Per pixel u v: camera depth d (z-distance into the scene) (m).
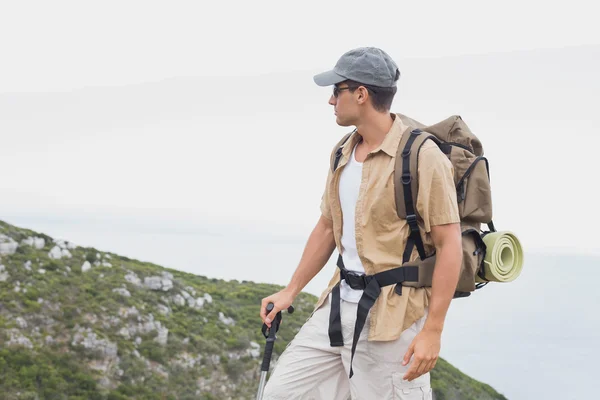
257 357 10.00
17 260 10.94
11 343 9.02
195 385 9.29
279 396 2.49
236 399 9.28
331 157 2.40
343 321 2.36
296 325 10.68
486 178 2.24
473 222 2.27
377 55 2.23
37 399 8.24
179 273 13.00
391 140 2.20
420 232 2.18
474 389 7.80
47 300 10.21
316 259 2.59
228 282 13.25
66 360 9.18
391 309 2.21
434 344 2.12
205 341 10.17
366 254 2.24
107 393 8.82
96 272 11.50
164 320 10.52
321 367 2.49
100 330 9.86
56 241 12.05
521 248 2.32
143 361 9.59
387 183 2.17
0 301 9.92
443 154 2.16
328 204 2.54
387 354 2.25
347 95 2.24
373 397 2.31
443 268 2.11
